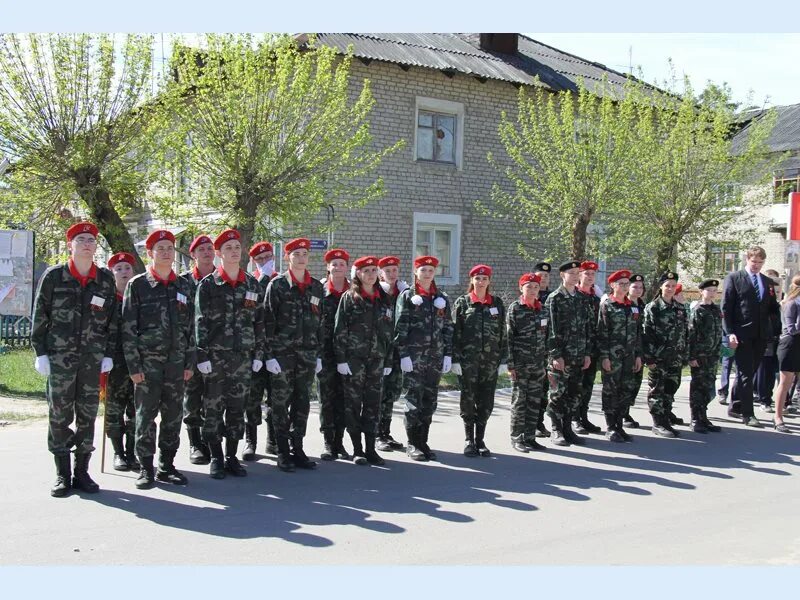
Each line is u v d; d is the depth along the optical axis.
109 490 6.82
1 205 12.68
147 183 12.94
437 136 18.66
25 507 6.29
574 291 9.21
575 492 7.13
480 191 19.19
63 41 11.81
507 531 5.98
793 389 11.87
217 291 7.32
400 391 9.03
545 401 9.52
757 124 18.75
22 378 13.12
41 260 13.51
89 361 6.70
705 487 7.43
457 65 18.48
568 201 16.97
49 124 11.94
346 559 5.31
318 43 16.11
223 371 7.30
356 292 7.96
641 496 7.06
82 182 12.35
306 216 13.92
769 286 10.98
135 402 6.94
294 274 7.78
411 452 8.24
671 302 9.83
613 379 9.38
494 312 8.40
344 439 9.23
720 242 18.78
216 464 7.33
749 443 9.45
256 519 6.12
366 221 17.41
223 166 12.80
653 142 17.70
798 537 5.97
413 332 8.19
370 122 17.39
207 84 12.71
